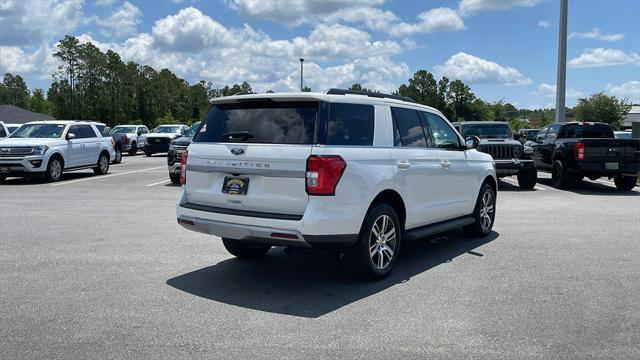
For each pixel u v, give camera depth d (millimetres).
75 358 3941
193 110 118812
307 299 5332
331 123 5438
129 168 22438
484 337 4363
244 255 6852
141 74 104312
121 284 5789
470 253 7328
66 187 15195
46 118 58906
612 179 18578
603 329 4535
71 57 93375
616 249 7535
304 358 3951
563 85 21844
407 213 6406
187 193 6105
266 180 5414
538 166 17562
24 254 7117
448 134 7621
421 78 103750
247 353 4039
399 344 4219
